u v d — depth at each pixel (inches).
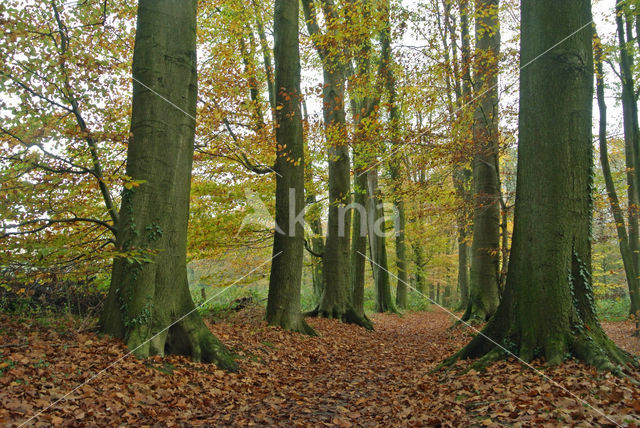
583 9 245.4
